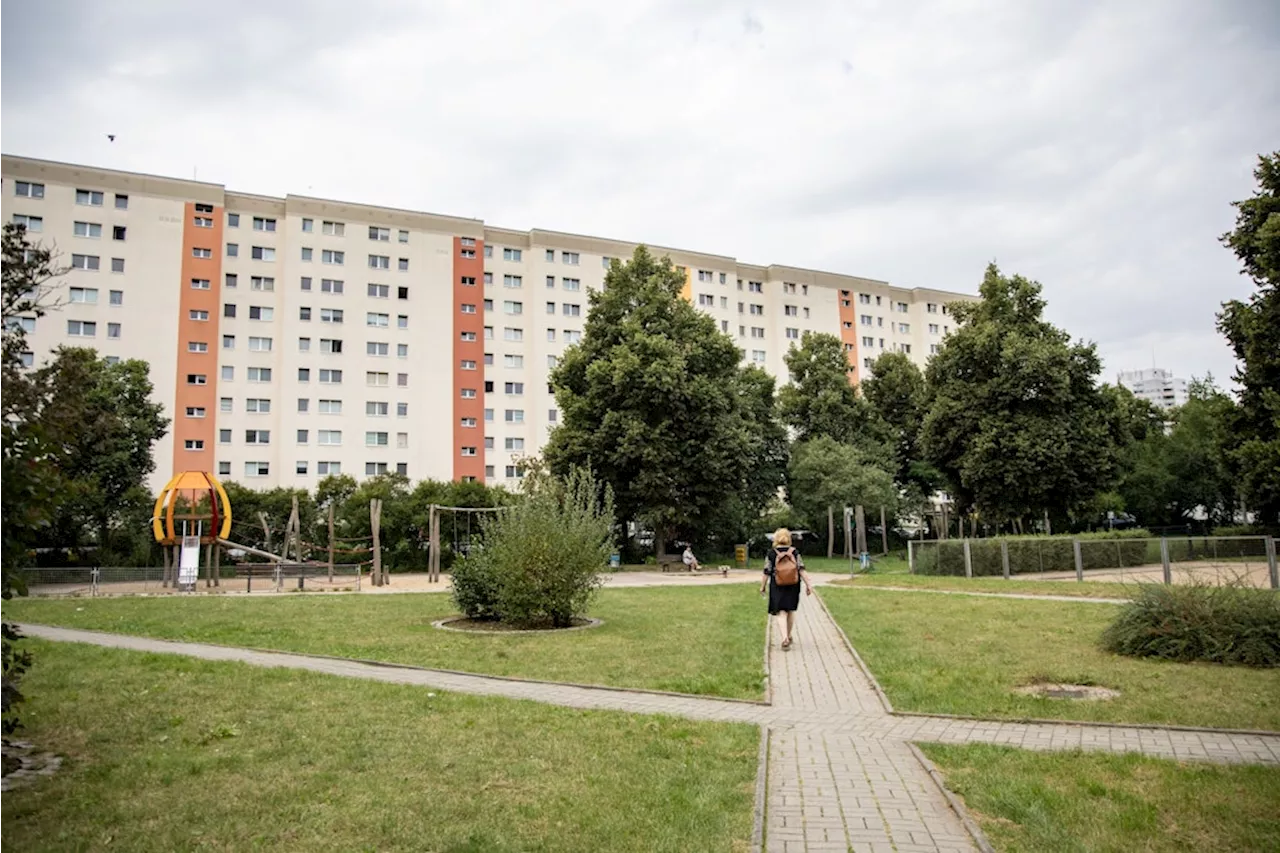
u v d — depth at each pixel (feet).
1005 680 32.53
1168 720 26.02
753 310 277.44
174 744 22.53
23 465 18.29
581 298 243.81
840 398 188.55
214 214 199.72
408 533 145.69
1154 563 85.71
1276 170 101.96
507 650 40.63
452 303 223.92
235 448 197.36
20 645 40.98
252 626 52.19
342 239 213.66
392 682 32.04
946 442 146.61
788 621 42.39
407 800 17.97
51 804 17.66
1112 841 16.07
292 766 20.47
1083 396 141.38
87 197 188.55
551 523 51.21
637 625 51.60
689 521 139.33
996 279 150.41
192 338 194.29
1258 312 101.14
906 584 85.10
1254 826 16.87
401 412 214.90
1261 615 36.29
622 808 17.61
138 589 97.60
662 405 134.10
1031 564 94.22
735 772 20.29
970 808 18.06
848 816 17.51
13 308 58.80
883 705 28.66
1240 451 101.65
